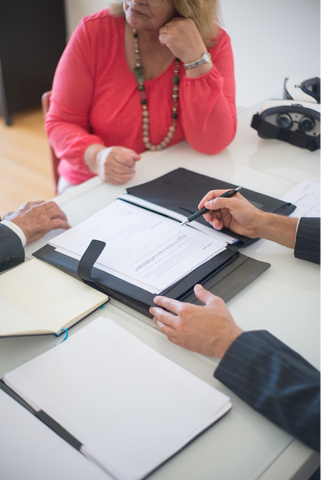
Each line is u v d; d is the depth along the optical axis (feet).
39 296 2.64
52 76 11.54
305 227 3.00
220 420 2.00
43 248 3.05
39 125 11.16
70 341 2.33
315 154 4.52
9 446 1.84
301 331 2.47
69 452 1.82
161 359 2.24
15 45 10.32
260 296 2.72
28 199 8.41
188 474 1.79
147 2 3.78
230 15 7.00
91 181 4.02
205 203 3.11
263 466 1.83
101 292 2.70
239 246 3.06
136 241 3.03
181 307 2.33
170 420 1.94
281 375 2.03
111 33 4.30
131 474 1.73
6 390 2.10
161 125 4.69
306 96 4.61
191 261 2.82
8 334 2.27
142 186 3.72
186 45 4.08
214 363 2.29
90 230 3.18
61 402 2.01
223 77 4.65
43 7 10.37
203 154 4.53
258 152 4.56
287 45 6.63
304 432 1.87
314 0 6.02
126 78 4.48
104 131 4.76
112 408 1.98
